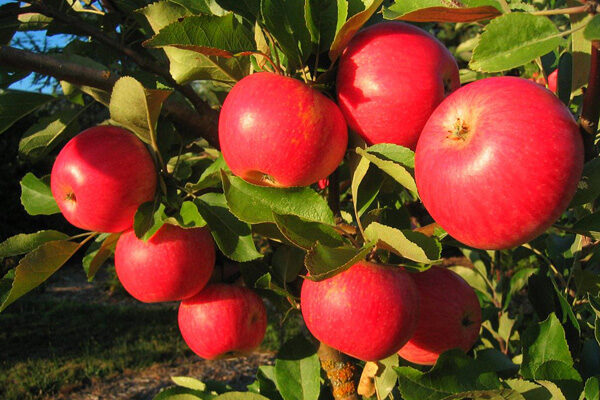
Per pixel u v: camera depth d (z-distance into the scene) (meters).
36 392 2.02
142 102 0.46
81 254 4.33
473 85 0.38
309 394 0.52
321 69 0.46
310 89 0.41
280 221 0.43
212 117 0.53
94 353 2.40
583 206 0.51
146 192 0.50
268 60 0.46
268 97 0.40
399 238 0.38
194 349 0.56
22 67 0.47
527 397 0.42
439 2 0.40
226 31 0.42
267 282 0.49
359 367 0.55
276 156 0.40
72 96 0.60
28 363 2.26
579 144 0.35
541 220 0.35
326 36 0.44
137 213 0.49
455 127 0.36
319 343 0.53
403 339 0.43
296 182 0.42
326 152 0.41
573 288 0.54
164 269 0.50
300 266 0.54
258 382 0.57
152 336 2.62
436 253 0.41
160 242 0.51
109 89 0.49
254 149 0.40
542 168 0.34
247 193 0.45
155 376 2.20
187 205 0.49
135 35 0.61
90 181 0.48
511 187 0.35
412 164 0.41
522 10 0.41
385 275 0.43
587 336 0.60
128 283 0.52
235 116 0.41
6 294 0.53
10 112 0.57
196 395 0.52
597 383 0.42
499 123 0.35
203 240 0.52
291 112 0.40
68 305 3.15
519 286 0.68
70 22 0.52
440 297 0.47
